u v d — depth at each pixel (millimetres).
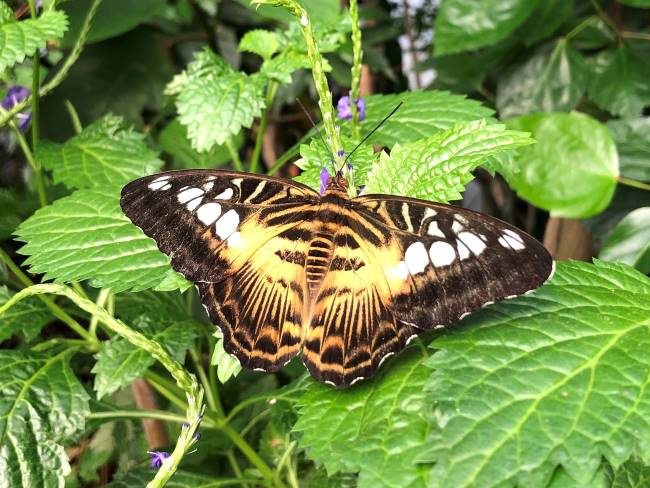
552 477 115
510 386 125
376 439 127
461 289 130
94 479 243
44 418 169
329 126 161
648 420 119
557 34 293
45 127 305
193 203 147
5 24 185
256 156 216
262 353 139
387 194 143
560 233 286
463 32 261
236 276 144
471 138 158
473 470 116
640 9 308
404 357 142
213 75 199
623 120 246
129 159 219
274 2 153
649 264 218
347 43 297
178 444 140
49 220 179
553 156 223
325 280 140
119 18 290
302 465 215
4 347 275
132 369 180
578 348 131
